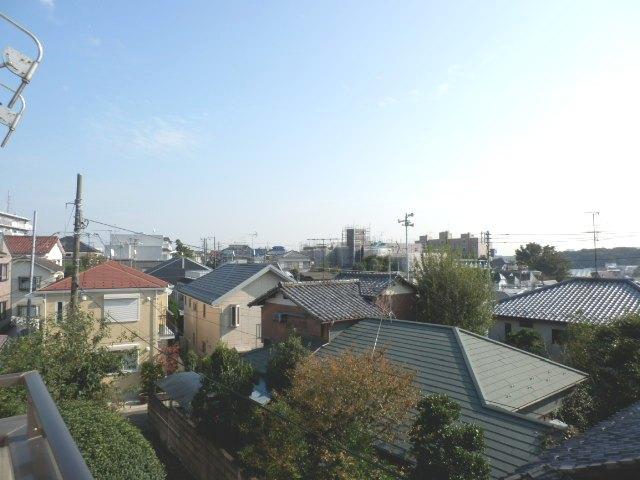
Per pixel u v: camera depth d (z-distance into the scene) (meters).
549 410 9.88
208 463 10.10
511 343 18.58
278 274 22.14
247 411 9.60
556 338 18.89
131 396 17.19
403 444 7.57
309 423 7.49
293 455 7.30
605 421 7.14
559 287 21.97
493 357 10.65
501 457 7.07
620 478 3.92
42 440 2.10
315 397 7.59
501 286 38.44
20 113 4.34
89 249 48.34
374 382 7.67
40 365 9.01
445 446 5.66
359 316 13.85
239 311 21.08
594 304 19.14
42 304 18.88
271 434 7.85
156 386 15.83
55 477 1.74
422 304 19.41
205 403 10.47
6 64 4.14
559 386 10.11
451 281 18.84
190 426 11.32
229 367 10.34
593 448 4.94
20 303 26.69
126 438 6.88
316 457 7.31
